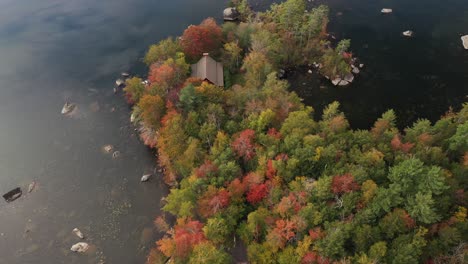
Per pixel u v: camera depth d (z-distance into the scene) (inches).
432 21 5438.0
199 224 2728.8
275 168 2851.9
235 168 2942.9
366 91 4443.9
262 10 6028.5
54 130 4254.4
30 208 3467.0
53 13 6412.4
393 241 2405.3
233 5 6117.1
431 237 2468.0
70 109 4495.6
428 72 4601.4
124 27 5925.2
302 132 3073.3
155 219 3299.7
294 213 2583.7
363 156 2869.1
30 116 4456.2
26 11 6505.9
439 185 2380.7
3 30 6003.9
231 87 4284.0
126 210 3400.6
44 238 3228.3
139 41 5580.7
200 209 2834.6
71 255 3100.4
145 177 3634.4
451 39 5064.0
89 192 3577.8
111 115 4392.2
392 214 2432.3
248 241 2755.9
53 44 5644.7
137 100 4281.5
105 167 3799.2
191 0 6569.9
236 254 2844.5
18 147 4067.4
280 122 3388.3
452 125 3152.1
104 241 3176.7
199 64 4419.3
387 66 4729.3
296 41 4906.5
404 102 4266.7
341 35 5290.4
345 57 4653.1
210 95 3644.2
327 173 2864.2
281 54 4761.3
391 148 3021.7
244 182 2888.8
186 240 2591.0
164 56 4414.4
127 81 4311.0
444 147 3078.2
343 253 2362.2
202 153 3193.9
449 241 2349.9
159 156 3730.3
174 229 2982.3
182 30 5748.0
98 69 5098.4
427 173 2436.0
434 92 4343.0
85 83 4877.0
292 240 2576.3
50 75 5044.3
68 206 3464.6
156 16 6161.4
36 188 3639.3
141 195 3518.7
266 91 3609.7
